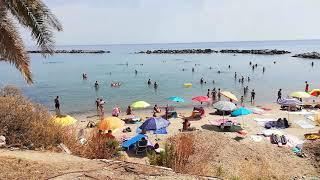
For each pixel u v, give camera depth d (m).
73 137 11.04
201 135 19.56
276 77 62.91
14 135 9.79
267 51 143.62
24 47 10.45
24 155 8.58
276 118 27.81
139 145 18.09
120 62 106.69
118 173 7.31
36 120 10.79
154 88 49.91
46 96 44.97
